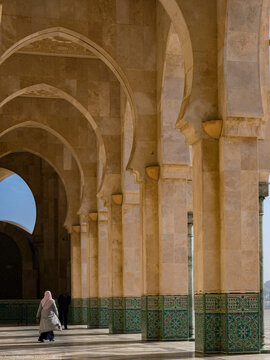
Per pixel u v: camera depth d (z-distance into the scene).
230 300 10.48
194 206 11.30
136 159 15.14
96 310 23.25
